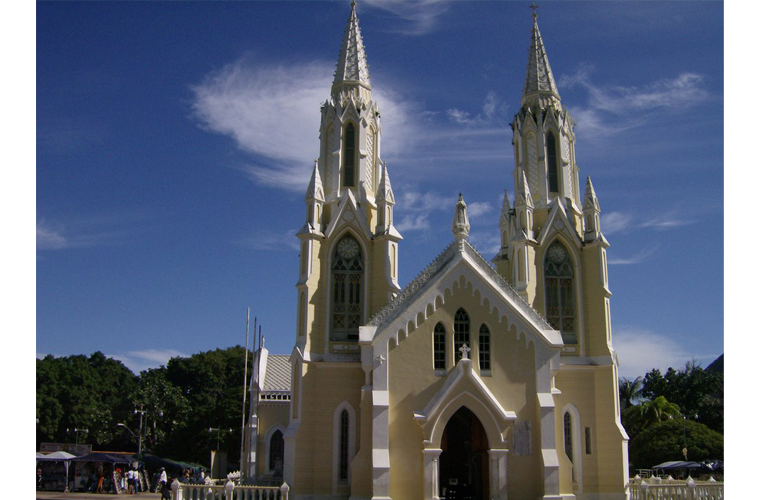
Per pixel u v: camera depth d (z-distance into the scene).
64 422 119.12
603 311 52.12
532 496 44.25
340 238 52.78
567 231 53.97
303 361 48.88
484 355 46.56
